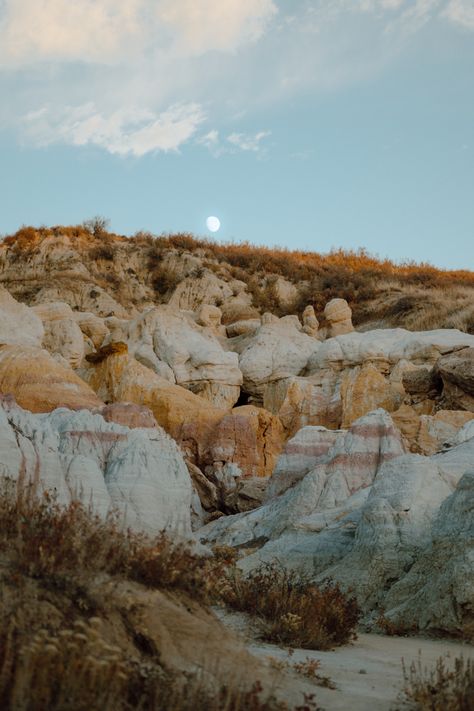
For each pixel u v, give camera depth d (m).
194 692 6.42
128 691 6.30
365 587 14.18
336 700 7.51
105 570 7.77
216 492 27.12
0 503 8.54
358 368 33.00
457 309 47.09
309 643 10.60
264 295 56.25
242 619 10.95
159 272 59.44
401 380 31.33
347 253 68.75
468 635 12.02
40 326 32.81
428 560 13.56
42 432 14.22
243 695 6.55
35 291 55.44
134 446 17.08
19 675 5.71
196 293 55.94
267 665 7.99
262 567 15.94
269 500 23.84
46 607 6.82
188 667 7.16
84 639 6.40
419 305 48.91
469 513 13.31
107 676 6.08
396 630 12.80
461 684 7.51
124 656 6.74
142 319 36.25
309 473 21.36
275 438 29.33
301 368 35.62
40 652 6.03
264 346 36.31
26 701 5.60
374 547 14.55
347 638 11.31
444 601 12.41
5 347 29.56
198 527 25.80
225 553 16.81
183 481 17.17
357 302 53.84
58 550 7.49
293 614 10.87
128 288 57.78
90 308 53.38
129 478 16.38
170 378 34.03
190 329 36.44
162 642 7.27
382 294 53.97
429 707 7.14
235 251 64.00
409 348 33.59
